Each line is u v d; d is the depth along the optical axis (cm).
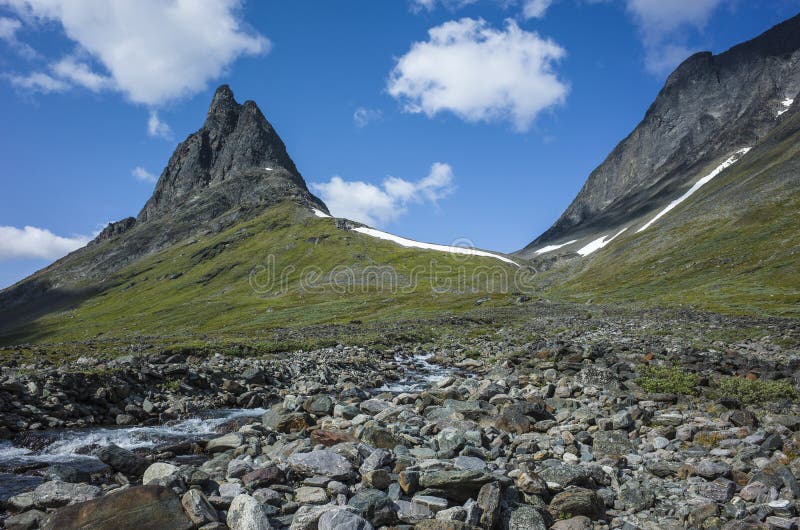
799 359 2791
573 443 1534
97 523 900
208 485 1195
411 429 1688
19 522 984
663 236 16362
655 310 7669
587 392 2238
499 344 4553
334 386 2741
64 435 1728
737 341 3975
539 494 1145
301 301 13862
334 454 1295
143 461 1371
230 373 2752
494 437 1616
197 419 2047
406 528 981
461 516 1002
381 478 1174
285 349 4075
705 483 1200
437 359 3962
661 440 1556
